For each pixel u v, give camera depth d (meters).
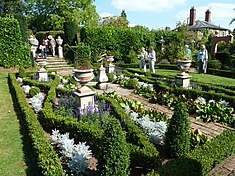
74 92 5.64
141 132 4.09
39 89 8.07
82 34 18.52
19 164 3.62
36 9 29.55
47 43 18.55
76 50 17.00
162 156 3.75
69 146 3.67
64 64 16.91
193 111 6.07
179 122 3.60
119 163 2.68
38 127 4.31
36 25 29.27
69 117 4.92
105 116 4.90
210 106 5.94
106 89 9.53
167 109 6.64
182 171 2.78
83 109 5.24
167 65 17.27
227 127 5.22
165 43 21.64
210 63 15.77
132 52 19.28
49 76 11.26
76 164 3.29
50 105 5.77
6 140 4.43
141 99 7.83
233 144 3.61
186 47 13.06
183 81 8.66
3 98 7.56
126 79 10.62
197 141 3.96
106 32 18.70
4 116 5.82
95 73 12.05
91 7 28.88
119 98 6.90
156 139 4.12
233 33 19.36
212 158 3.19
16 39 13.48
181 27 24.12
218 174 2.96
